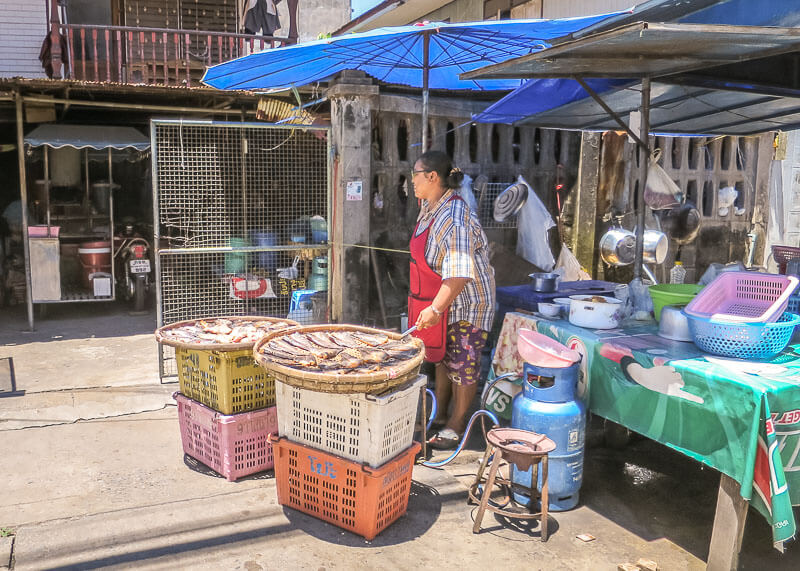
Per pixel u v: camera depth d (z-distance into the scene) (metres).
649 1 4.31
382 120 6.38
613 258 5.68
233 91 7.30
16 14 9.76
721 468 2.78
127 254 8.88
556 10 8.83
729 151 7.76
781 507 2.61
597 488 3.80
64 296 8.27
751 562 3.07
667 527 3.37
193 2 11.63
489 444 3.30
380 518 3.21
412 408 3.33
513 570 2.95
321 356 3.14
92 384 5.51
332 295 6.43
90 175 9.20
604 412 3.44
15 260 9.07
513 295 4.84
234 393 3.71
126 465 3.97
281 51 4.49
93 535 3.15
